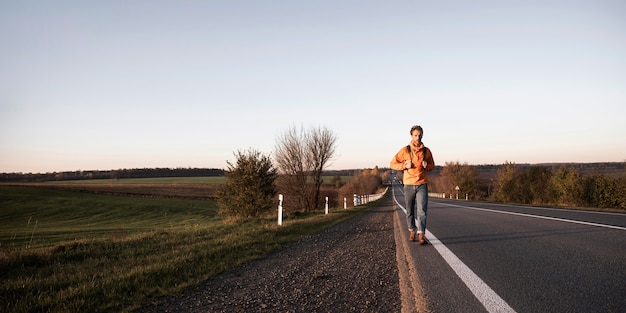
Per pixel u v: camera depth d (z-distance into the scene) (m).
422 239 6.48
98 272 5.54
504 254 5.18
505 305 3.10
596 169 25.94
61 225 35.91
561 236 6.46
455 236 7.34
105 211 45.22
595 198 25.31
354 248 7.38
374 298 3.87
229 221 15.93
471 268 4.48
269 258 6.78
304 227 11.77
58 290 4.66
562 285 3.53
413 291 3.82
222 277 5.32
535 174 36.50
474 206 19.72
